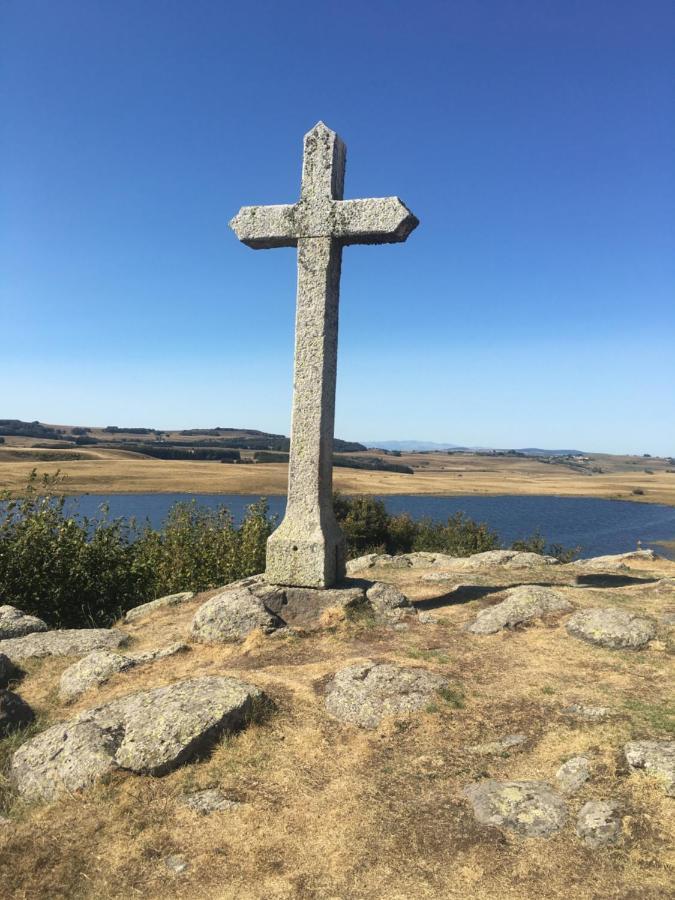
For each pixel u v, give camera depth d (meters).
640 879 3.20
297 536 7.64
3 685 6.32
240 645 6.90
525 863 3.41
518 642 6.53
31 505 10.23
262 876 3.50
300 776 4.37
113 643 7.34
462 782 4.20
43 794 4.33
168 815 4.04
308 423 7.77
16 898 3.40
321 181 7.86
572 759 4.21
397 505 70.69
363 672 5.70
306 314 7.80
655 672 5.52
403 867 3.49
